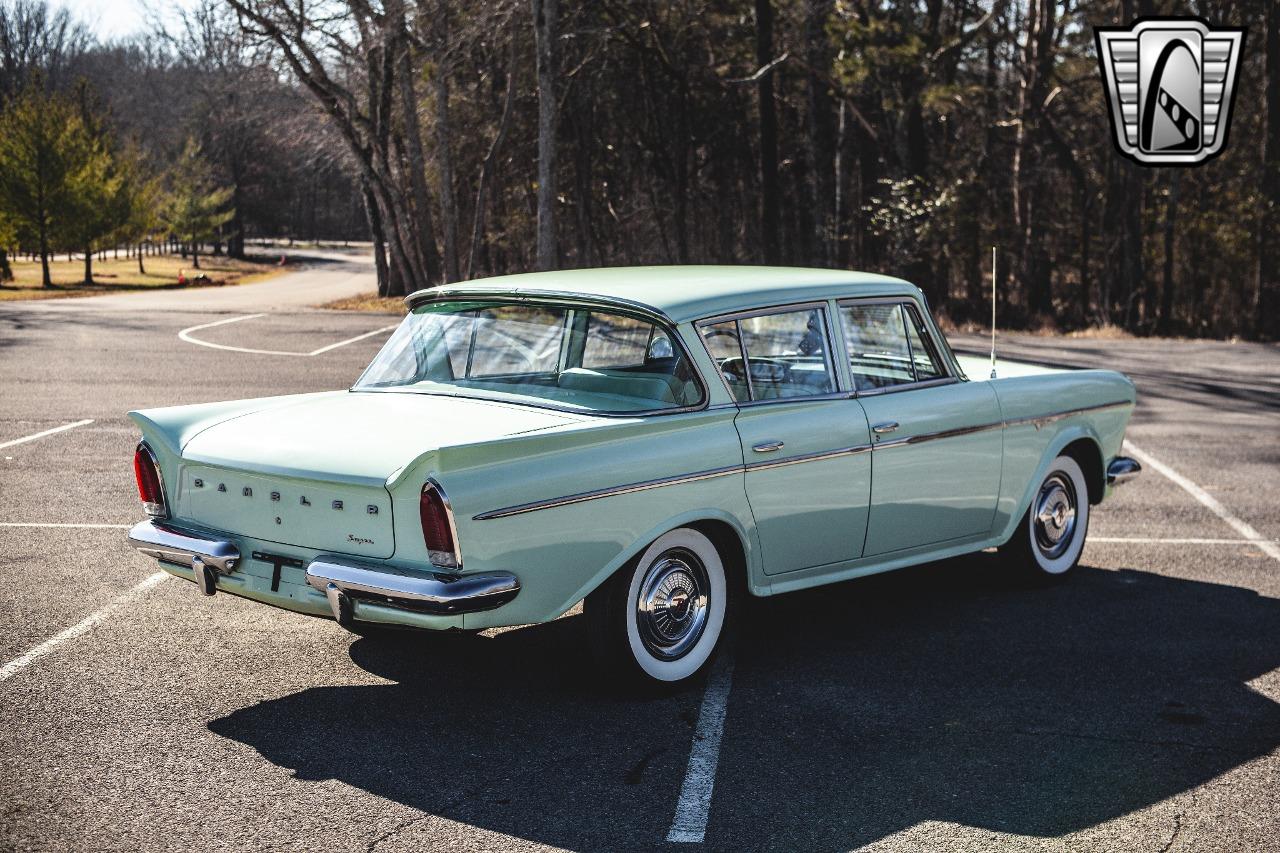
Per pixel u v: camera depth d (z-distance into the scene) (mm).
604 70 38406
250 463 4508
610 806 3777
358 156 34938
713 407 4898
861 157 38781
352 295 45531
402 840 3520
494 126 39250
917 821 3699
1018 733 4434
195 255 85188
